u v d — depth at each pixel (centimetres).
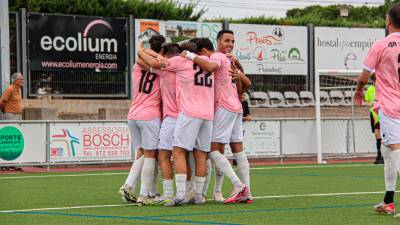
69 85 5628
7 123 3844
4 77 4362
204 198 2227
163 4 6962
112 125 4072
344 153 4772
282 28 6594
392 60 1820
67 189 2755
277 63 6569
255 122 4444
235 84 2209
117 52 5791
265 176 3381
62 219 1827
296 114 5819
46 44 5559
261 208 2047
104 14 6662
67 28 5628
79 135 4000
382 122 1836
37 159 3912
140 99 2197
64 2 6581
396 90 1830
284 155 4541
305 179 3197
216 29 6300
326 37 6788
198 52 2206
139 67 2203
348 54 6912
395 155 1812
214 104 2195
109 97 5741
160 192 2591
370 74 1878
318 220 1781
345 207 2072
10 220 1816
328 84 5916
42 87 5541
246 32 6462
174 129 2133
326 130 4709
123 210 2027
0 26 4359
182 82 2117
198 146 2152
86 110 5575
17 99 4009
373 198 2342
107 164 4125
